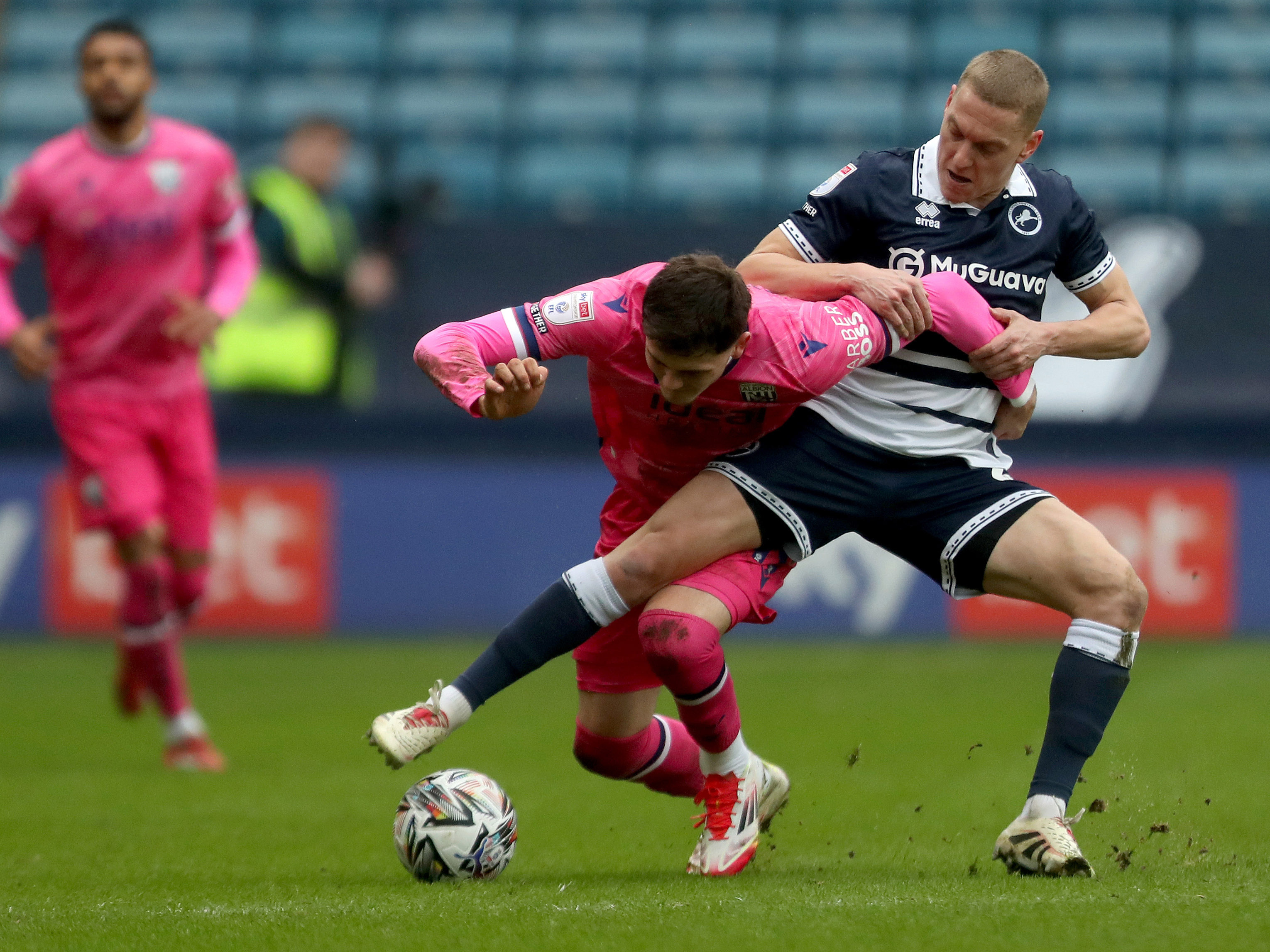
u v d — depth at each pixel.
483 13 60.66
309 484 43.09
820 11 59.56
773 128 57.12
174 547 26.97
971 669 37.31
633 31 59.75
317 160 43.00
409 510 43.06
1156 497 41.53
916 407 15.61
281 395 42.94
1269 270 41.94
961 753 25.25
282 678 36.53
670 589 15.05
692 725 15.09
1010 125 15.16
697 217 53.88
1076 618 15.04
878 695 33.00
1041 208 16.03
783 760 24.59
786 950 10.75
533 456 42.94
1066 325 15.80
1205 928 11.22
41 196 25.81
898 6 59.50
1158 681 33.97
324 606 43.16
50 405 43.34
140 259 25.94
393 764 15.01
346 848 17.42
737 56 58.91
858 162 16.25
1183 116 55.69
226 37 60.44
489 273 43.50
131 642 25.45
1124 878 13.90
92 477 25.95
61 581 43.47
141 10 61.47
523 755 26.41
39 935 11.79
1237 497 41.41
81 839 18.09
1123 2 58.53
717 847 15.09
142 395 26.27
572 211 55.59
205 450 27.03
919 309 15.13
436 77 59.25
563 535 42.81
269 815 20.08
